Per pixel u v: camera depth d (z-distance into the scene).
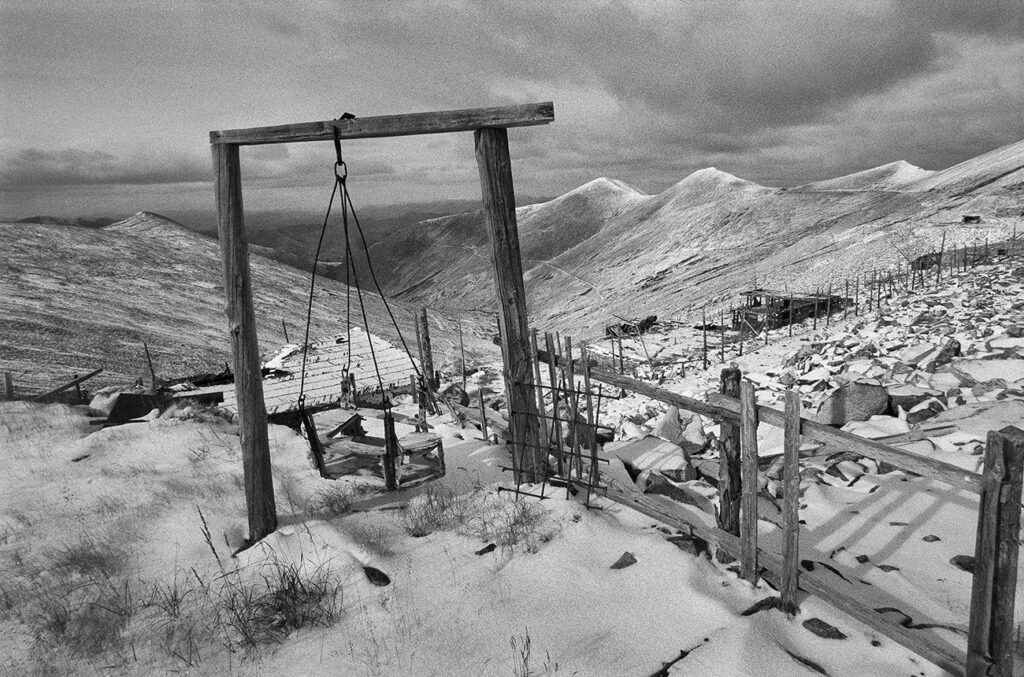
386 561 5.61
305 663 4.38
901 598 4.88
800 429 4.36
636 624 4.48
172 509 7.43
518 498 6.65
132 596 5.52
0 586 5.91
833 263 71.38
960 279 34.75
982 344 15.22
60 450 10.52
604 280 195.25
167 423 11.98
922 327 20.67
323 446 8.20
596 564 5.28
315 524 6.48
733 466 5.38
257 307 86.62
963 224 69.25
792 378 16.91
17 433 11.94
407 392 14.28
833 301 37.91
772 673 3.89
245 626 4.81
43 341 57.09
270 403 12.20
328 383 13.75
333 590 5.25
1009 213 75.88
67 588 5.76
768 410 4.57
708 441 9.30
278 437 10.57
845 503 6.63
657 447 8.35
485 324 105.31
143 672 4.49
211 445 10.41
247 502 6.49
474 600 4.93
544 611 4.72
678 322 49.22
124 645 4.82
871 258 65.56
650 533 5.77
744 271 108.00
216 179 6.04
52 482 8.86
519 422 6.85
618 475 7.47
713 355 28.80
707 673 3.93
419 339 14.97
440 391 14.62
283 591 5.17
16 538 7.02
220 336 73.06
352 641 4.57
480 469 8.03
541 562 5.36
